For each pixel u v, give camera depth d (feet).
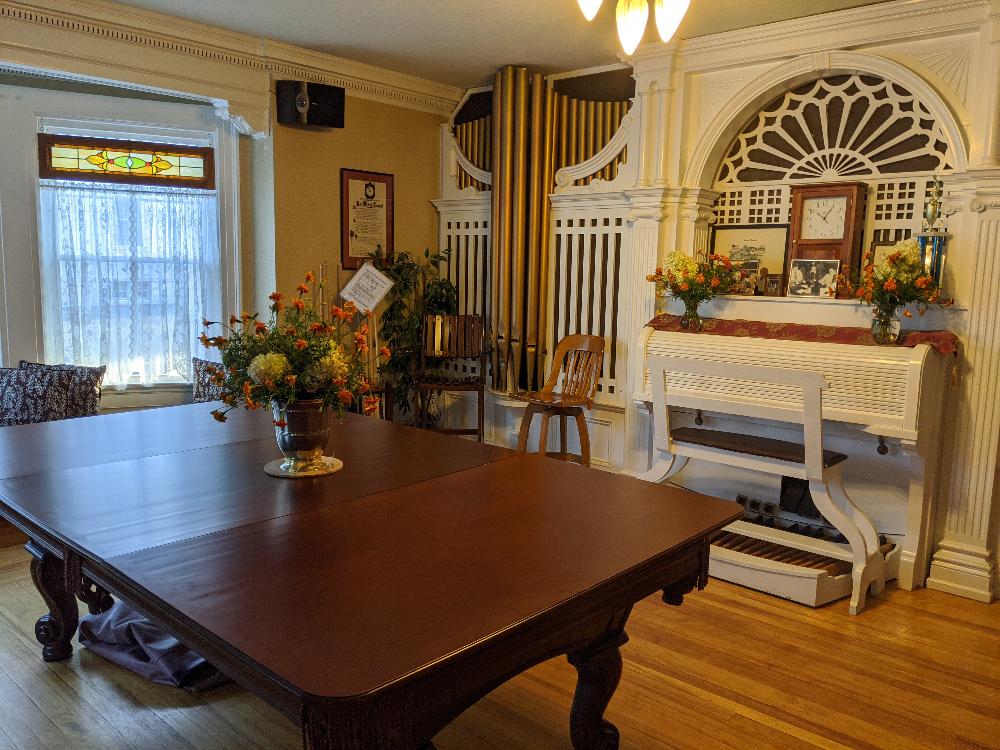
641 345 13.87
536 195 16.30
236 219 15.99
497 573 5.67
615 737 7.38
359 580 5.50
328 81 15.83
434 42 14.44
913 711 8.56
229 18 13.29
